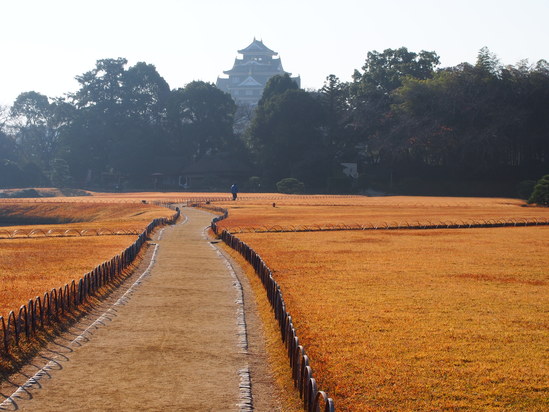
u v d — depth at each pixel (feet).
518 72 430.61
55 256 122.83
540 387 46.57
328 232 182.60
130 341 58.23
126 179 546.26
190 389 45.06
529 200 314.55
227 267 111.14
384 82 508.94
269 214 251.80
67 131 543.80
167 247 145.38
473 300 78.89
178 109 543.39
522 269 106.11
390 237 166.71
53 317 63.82
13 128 598.75
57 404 41.70
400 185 457.68
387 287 88.38
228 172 513.45
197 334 61.16
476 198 393.50
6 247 141.49
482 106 422.82
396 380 48.11
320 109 476.54
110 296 82.58
